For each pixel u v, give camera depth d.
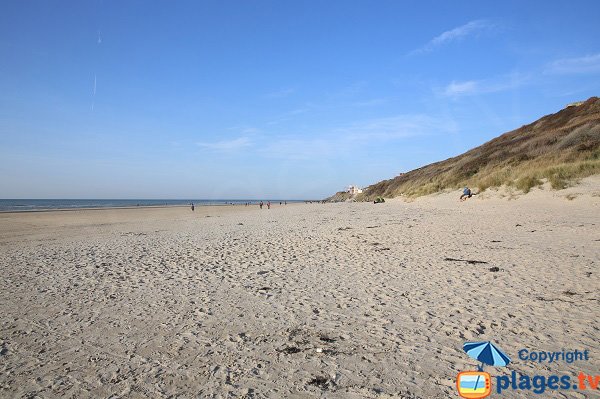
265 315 5.62
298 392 3.55
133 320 5.60
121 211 51.75
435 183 35.62
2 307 6.41
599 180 18.95
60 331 5.26
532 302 5.64
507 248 9.68
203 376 3.91
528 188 21.45
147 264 9.79
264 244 12.45
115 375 3.98
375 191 65.06
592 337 4.45
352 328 5.02
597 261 7.82
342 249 10.87
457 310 5.48
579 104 40.31
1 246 15.04
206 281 7.75
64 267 9.84
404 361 4.07
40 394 3.65
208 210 56.28
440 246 10.52
